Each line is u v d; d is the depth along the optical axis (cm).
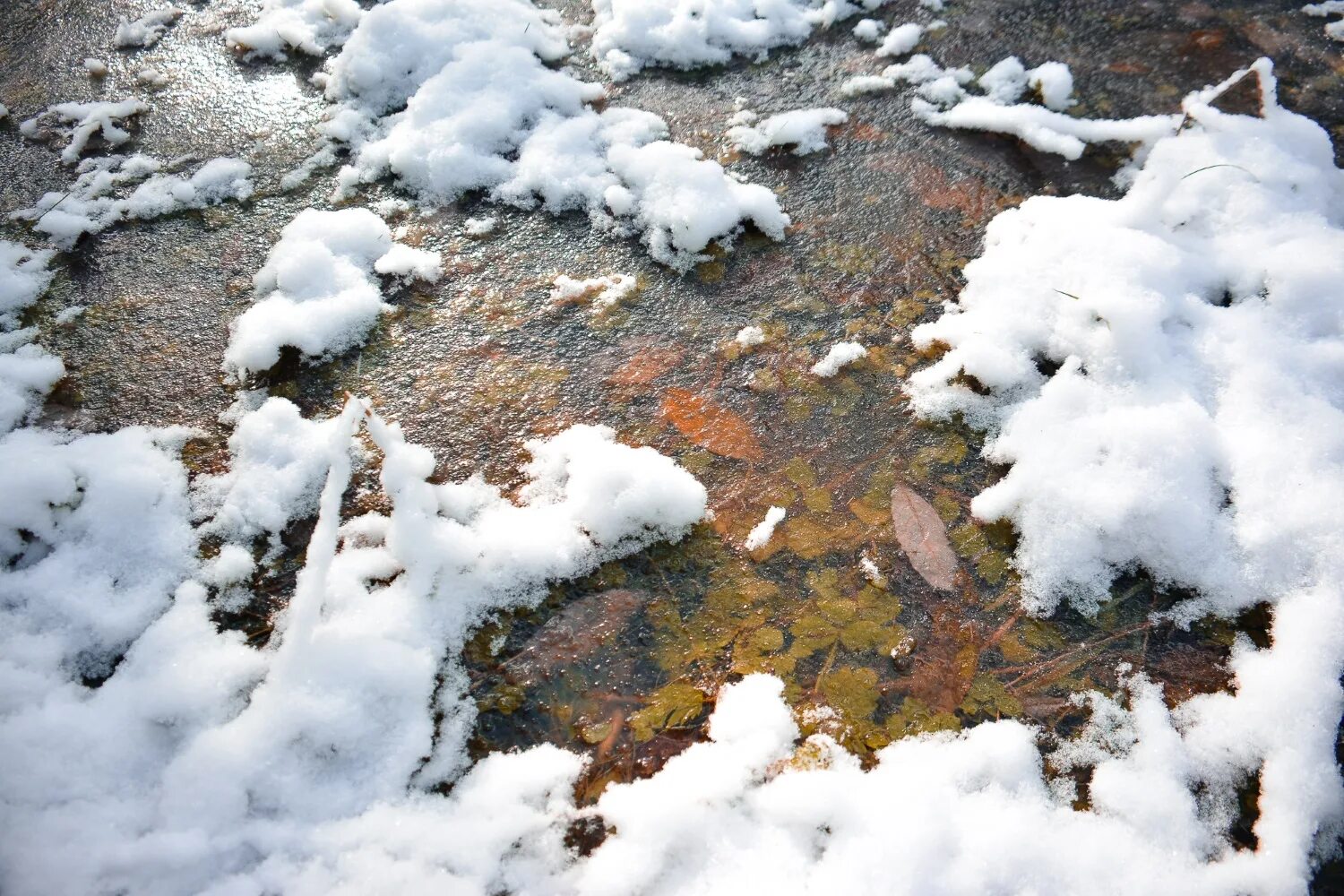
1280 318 66
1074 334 65
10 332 66
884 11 91
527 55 83
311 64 86
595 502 58
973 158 78
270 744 50
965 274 70
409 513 57
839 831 49
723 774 51
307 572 53
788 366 66
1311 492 57
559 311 68
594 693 54
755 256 72
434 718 53
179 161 77
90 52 87
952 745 52
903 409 64
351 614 54
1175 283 67
